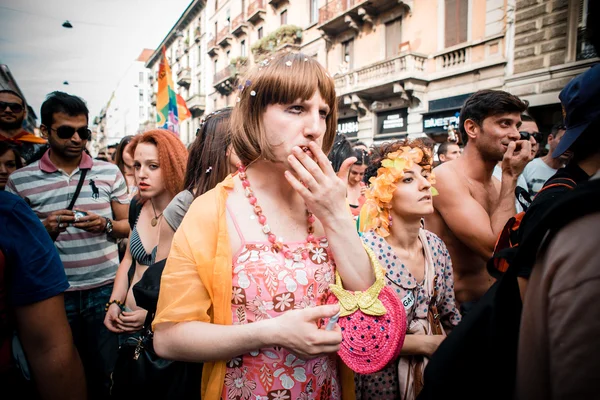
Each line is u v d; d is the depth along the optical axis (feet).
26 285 3.15
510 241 3.46
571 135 2.60
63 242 6.77
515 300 1.99
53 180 7.11
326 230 2.79
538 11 20.93
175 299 2.65
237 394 2.76
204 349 2.50
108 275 7.21
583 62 19.01
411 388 3.84
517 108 5.19
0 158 3.37
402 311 2.86
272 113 2.69
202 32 65.57
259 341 2.43
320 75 2.71
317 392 2.87
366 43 33.40
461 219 5.18
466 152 5.75
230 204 2.91
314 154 2.62
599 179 1.62
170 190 5.66
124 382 3.76
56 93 6.88
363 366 2.82
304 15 40.27
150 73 86.07
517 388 1.85
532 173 9.68
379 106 33.09
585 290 1.50
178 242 2.77
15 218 3.17
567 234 1.63
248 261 2.72
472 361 2.01
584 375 1.46
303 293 2.76
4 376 3.17
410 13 29.32
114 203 7.89
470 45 25.03
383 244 4.12
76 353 3.55
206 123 5.10
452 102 26.94
